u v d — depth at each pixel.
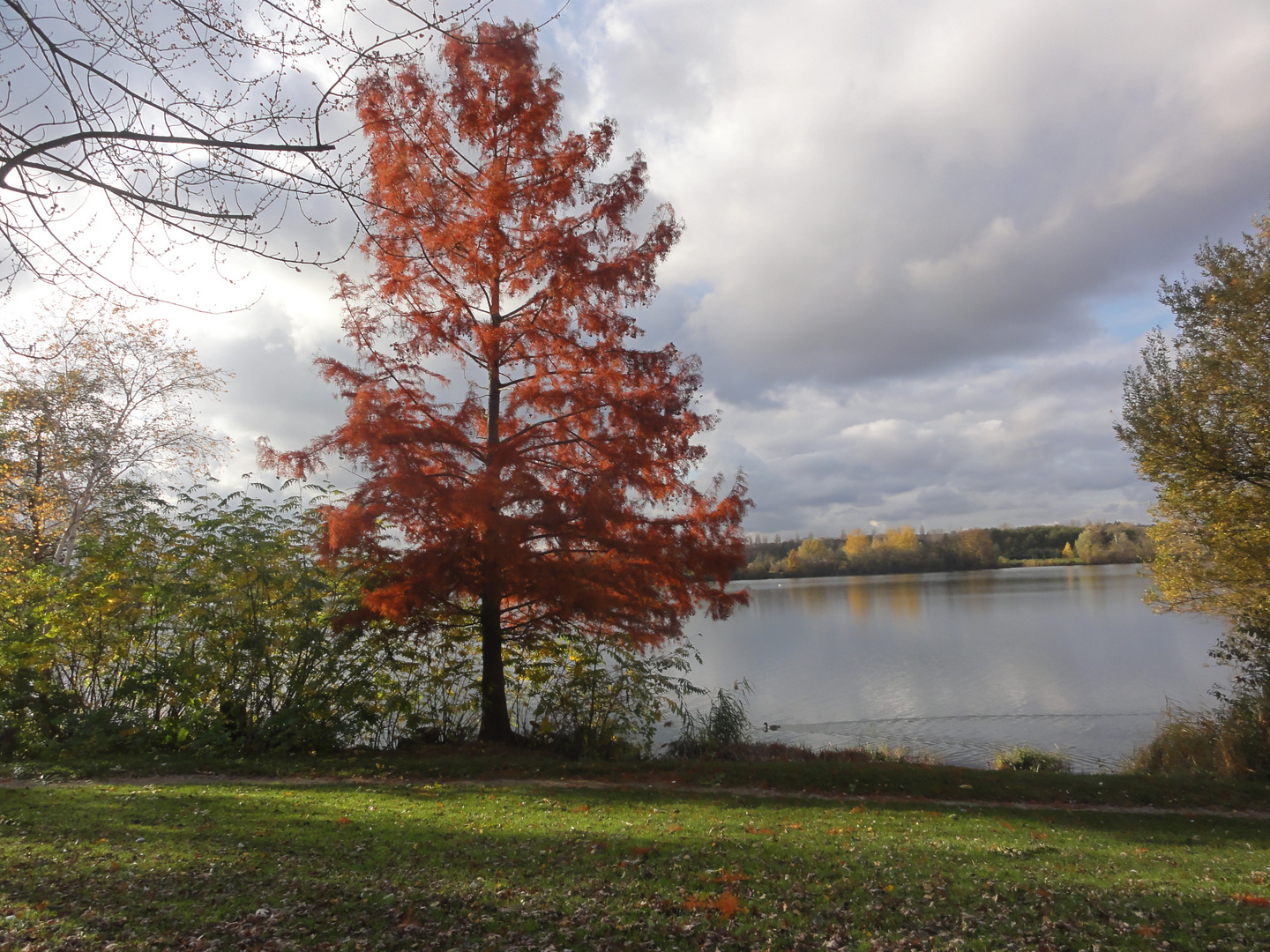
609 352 13.24
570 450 13.53
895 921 5.43
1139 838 9.21
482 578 12.33
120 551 13.41
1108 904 5.89
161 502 14.10
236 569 13.35
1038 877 6.70
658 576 12.77
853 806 10.51
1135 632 39.84
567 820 8.64
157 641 13.52
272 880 5.88
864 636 40.62
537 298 13.03
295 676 13.42
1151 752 16.55
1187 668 29.12
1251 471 16.25
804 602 67.75
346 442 11.34
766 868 6.68
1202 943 5.06
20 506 20.92
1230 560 16.53
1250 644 16.95
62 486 21.39
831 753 16.39
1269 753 14.37
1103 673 28.55
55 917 4.84
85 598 13.23
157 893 5.43
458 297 12.88
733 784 11.70
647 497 12.76
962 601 62.34
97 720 12.88
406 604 11.76
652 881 6.21
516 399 13.07
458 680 14.80
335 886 5.79
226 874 5.98
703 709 23.02
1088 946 4.98
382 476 11.72
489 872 6.35
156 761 12.09
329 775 11.66
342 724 13.36
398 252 11.97
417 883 5.96
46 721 12.91
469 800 9.80
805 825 8.90
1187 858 8.09
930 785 11.84
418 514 12.02
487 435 13.50
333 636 13.16
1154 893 6.32
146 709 13.32
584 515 11.75
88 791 9.41
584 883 6.07
